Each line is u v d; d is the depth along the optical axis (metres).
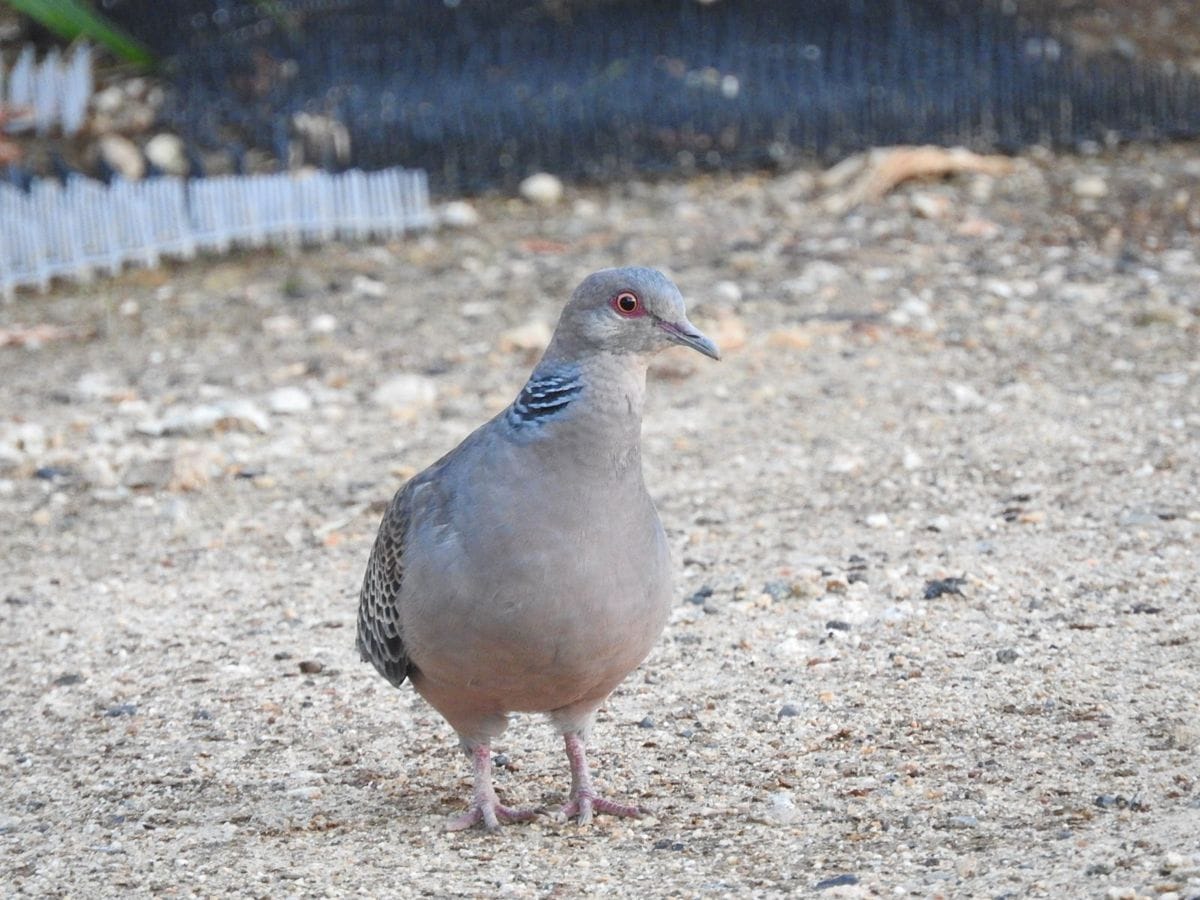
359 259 18.84
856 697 8.82
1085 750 7.90
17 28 23.67
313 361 15.84
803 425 13.59
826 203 19.42
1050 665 8.96
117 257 18.66
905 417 13.59
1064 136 21.05
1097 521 11.12
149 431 14.26
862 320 15.80
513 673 7.07
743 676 9.25
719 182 20.66
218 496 12.96
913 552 10.89
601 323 6.88
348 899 6.87
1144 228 18.11
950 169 20.05
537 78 21.86
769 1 23.27
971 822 7.21
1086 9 23.64
